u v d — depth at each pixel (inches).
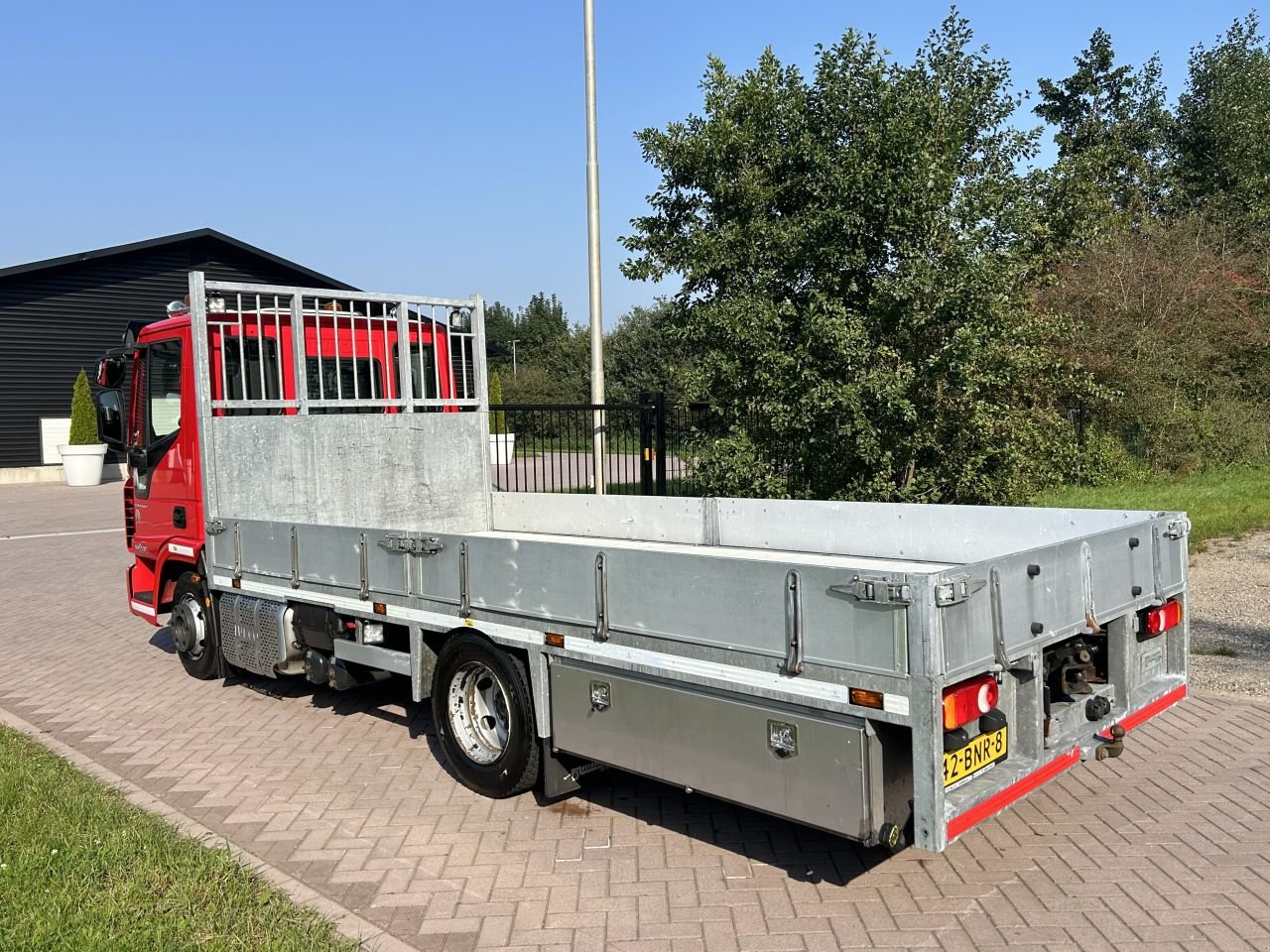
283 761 217.8
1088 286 686.5
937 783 122.1
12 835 169.0
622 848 169.0
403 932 141.2
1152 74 1160.2
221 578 255.3
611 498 278.1
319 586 222.7
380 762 216.2
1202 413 714.8
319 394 272.2
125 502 304.7
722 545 253.8
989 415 386.9
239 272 1309.1
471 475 301.6
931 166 363.6
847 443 380.8
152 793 198.1
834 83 392.8
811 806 133.6
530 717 179.9
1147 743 211.0
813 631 131.9
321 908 147.5
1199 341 711.1
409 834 176.2
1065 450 464.1
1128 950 132.2
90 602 426.6
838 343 361.4
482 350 303.9
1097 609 156.3
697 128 407.8
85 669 305.9
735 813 183.6
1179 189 1031.6
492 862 164.2
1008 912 143.2
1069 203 419.8
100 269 1203.9
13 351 1148.5
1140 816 174.9
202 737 235.6
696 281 403.2
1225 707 231.5
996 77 415.8
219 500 252.7
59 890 148.9
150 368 282.4
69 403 1193.4
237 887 151.3
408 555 198.1
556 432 501.7
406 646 213.0
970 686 128.6
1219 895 145.9
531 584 171.9
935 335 383.2
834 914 144.2
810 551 237.0
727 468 393.1
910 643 122.6
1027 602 139.2
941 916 142.7
